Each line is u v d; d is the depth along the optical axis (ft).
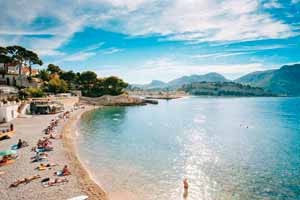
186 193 85.10
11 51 400.67
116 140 168.76
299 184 94.94
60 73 520.42
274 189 90.17
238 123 284.41
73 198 71.56
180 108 511.81
